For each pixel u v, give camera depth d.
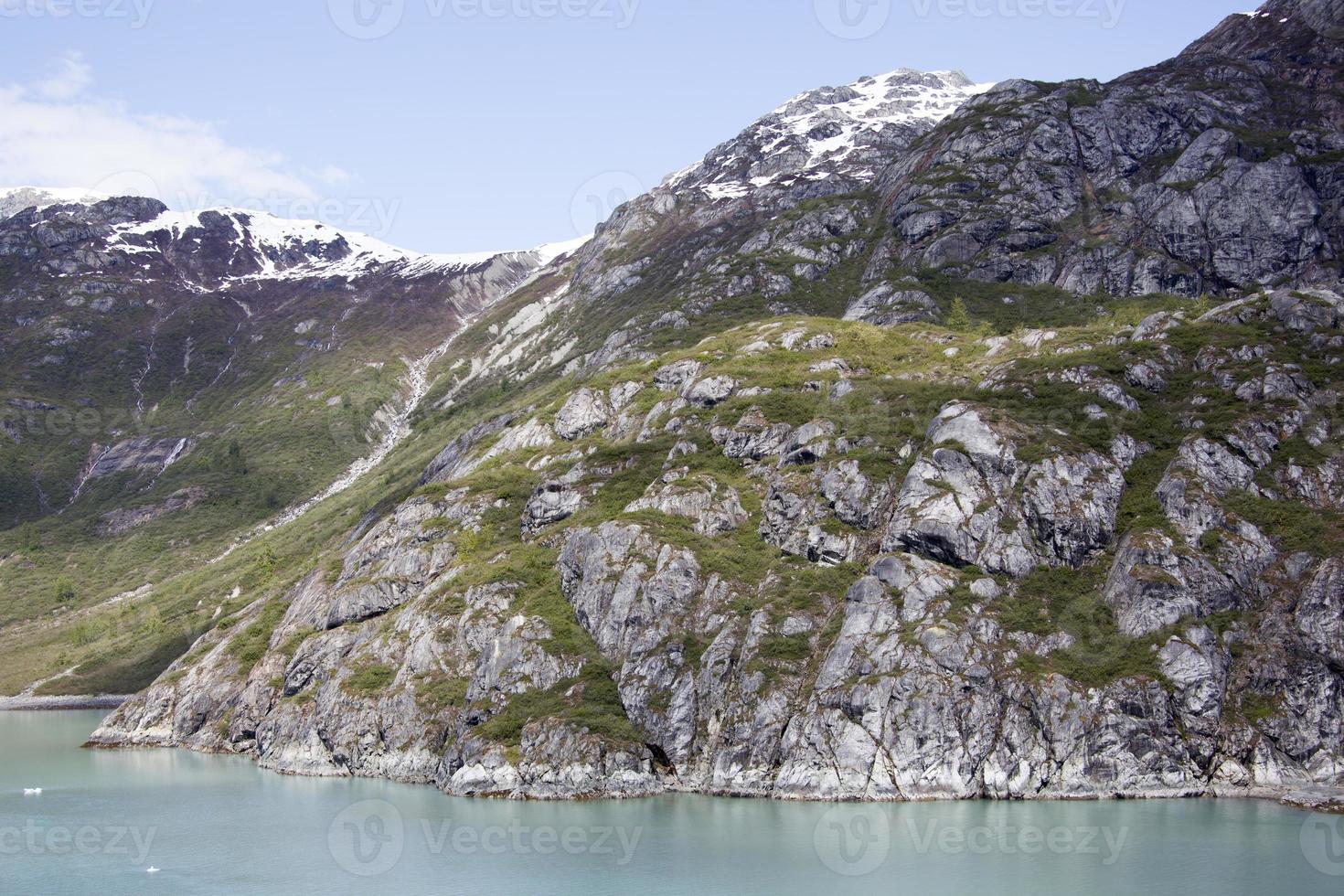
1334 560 109.12
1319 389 127.50
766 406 155.75
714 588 124.38
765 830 99.12
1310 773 103.38
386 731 127.81
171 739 162.38
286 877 94.38
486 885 89.56
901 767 105.25
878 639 111.69
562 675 122.44
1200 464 120.88
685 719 115.19
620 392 189.25
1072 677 107.56
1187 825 95.69
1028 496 121.81
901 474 131.12
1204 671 105.94
